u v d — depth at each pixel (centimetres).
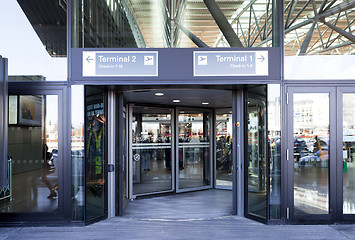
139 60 511
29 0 526
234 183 576
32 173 511
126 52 511
